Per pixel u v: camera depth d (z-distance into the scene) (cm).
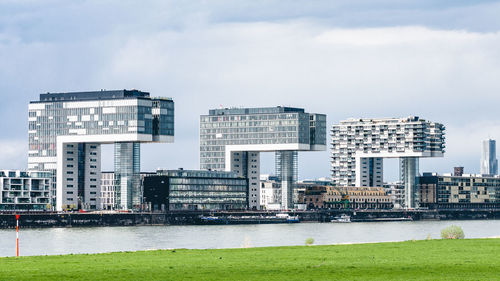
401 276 12350
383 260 14225
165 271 12888
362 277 12262
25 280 11962
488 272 12675
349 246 17012
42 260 14462
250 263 13862
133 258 14712
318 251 15850
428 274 12531
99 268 13212
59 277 12238
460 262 13825
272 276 12362
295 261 14138
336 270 13000
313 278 12169
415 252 15462
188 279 12062
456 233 19375
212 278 12162
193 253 15625
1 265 13650
